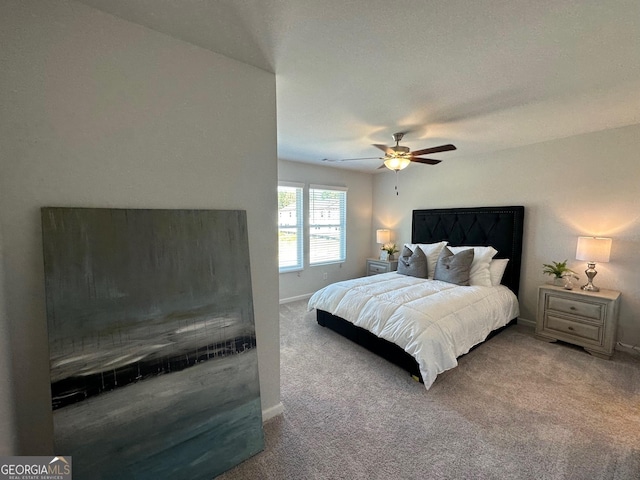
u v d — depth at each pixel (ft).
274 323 6.16
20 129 3.56
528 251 11.55
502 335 10.64
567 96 6.90
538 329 10.28
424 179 15.53
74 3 3.81
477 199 13.19
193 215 4.88
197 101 4.89
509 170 12.01
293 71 5.72
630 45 4.79
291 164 14.85
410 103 7.34
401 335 7.84
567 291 9.50
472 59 5.28
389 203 17.66
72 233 3.84
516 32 4.48
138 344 4.25
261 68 5.58
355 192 17.85
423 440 5.59
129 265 4.25
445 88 6.49
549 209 10.91
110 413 3.97
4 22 3.44
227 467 4.89
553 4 3.86
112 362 4.03
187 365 4.67
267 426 5.99
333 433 5.80
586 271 9.52
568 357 8.91
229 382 5.09
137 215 4.35
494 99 7.04
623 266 9.29
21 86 3.54
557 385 7.39
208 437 4.76
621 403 6.64
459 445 5.46
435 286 10.71
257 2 3.79
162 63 4.51
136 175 4.37
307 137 10.42
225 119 5.21
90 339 3.90
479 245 12.84
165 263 4.56
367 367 8.46
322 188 16.15
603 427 5.88
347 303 9.99
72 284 3.82
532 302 11.50
